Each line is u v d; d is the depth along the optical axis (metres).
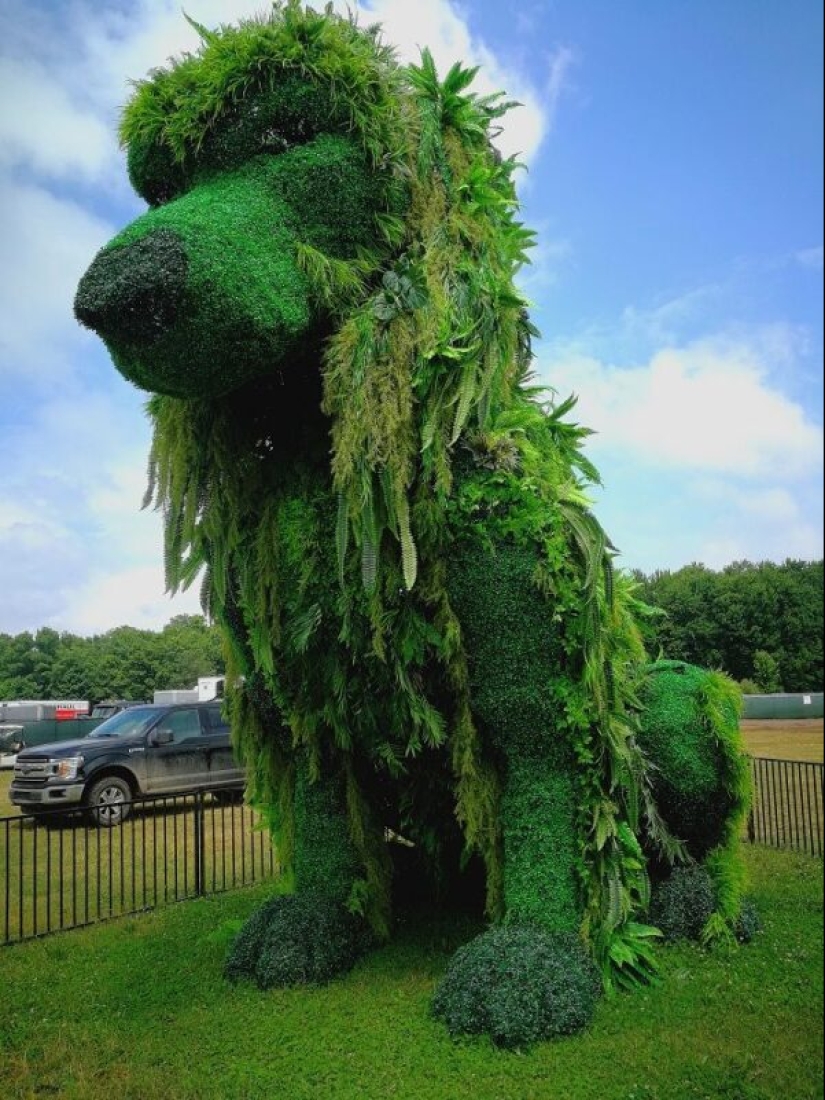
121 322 3.10
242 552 4.04
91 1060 3.49
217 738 10.40
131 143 3.80
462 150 4.07
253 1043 3.55
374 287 3.78
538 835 3.95
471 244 3.89
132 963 4.64
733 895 4.79
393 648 3.79
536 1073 3.29
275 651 4.05
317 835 4.45
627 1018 3.78
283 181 3.59
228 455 4.02
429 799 4.53
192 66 3.72
